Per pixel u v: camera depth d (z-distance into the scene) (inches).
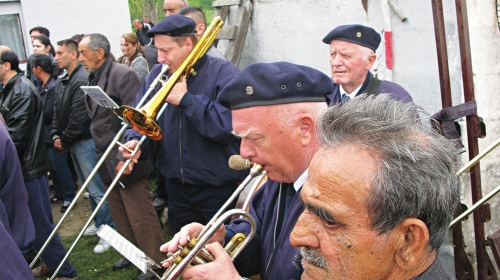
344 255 34.2
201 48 100.8
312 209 35.0
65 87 161.8
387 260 33.8
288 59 169.0
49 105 189.5
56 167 192.5
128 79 129.8
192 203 109.9
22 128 130.9
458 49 101.0
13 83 138.2
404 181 31.7
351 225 33.3
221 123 99.1
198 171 104.7
